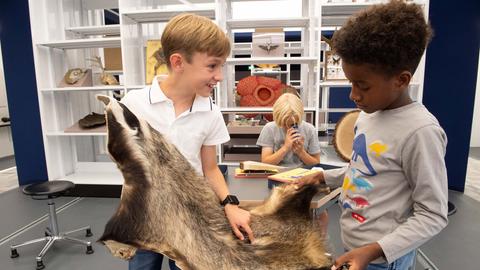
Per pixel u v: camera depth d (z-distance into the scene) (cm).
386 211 88
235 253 96
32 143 406
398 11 78
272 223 104
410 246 78
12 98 398
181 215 100
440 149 80
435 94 357
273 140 225
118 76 390
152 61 326
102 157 466
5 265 225
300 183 117
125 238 97
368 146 93
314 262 92
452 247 241
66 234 258
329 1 316
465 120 357
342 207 105
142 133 102
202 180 106
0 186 431
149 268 126
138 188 99
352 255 78
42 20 349
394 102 88
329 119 471
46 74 359
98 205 334
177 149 106
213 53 97
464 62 346
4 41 385
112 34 398
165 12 311
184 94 109
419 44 78
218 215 104
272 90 310
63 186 245
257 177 155
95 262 226
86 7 406
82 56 409
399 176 87
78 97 411
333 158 300
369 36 76
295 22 324
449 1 337
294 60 304
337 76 310
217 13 299
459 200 340
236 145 296
